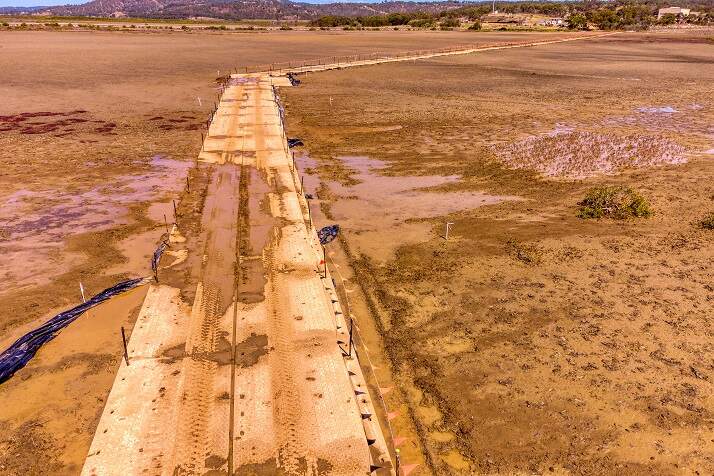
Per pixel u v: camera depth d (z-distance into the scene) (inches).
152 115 1258.0
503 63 2380.7
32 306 480.4
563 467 333.1
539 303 499.8
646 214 692.7
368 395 382.9
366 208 729.0
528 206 733.9
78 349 424.5
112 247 593.6
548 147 1019.9
